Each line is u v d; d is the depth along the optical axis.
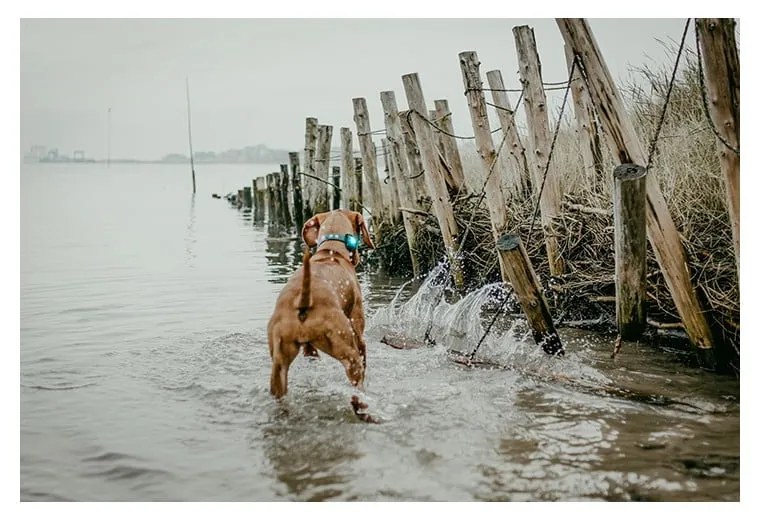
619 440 3.98
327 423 4.26
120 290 8.65
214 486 3.49
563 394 4.77
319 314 4.40
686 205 5.91
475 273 8.78
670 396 4.70
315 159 13.19
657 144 6.64
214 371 5.33
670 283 5.04
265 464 3.71
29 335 6.41
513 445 3.92
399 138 9.74
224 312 7.43
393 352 5.89
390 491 3.40
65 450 3.92
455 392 4.79
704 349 5.13
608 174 6.95
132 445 3.98
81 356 5.73
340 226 5.54
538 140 7.03
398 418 4.32
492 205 7.62
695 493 3.38
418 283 9.49
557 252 7.07
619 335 5.10
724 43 4.21
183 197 29.64
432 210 9.59
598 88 4.80
